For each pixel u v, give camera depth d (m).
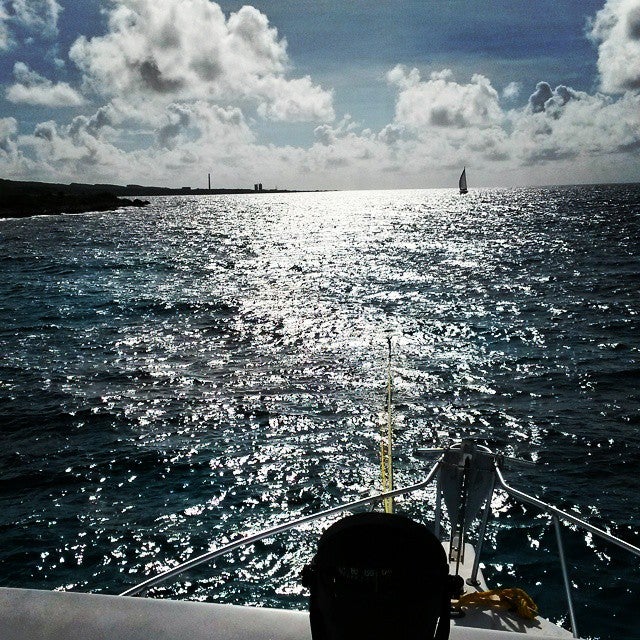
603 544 12.48
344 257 71.12
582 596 10.89
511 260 64.25
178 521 14.12
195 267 64.44
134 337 33.62
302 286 50.56
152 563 12.52
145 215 183.75
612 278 50.94
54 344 32.31
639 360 27.33
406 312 39.00
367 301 43.09
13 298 47.41
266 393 23.33
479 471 3.85
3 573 12.28
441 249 76.75
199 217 172.25
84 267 65.69
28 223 143.62
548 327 34.19
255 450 18.03
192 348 30.84
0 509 14.89
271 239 97.62
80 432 19.78
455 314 38.19
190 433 19.48
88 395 23.42
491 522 13.49
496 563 12.00
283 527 3.18
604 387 23.64
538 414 20.70
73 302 45.00
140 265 66.75
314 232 111.19
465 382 24.48
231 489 15.64
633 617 10.30
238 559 12.44
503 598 3.89
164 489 15.77
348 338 32.41
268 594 11.38
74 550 13.00
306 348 30.48
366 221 141.12
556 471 16.28
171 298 45.62
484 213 154.75
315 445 18.31
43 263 69.75
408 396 22.80
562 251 70.75
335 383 24.52
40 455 18.02
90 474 16.69
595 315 37.03
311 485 15.77
